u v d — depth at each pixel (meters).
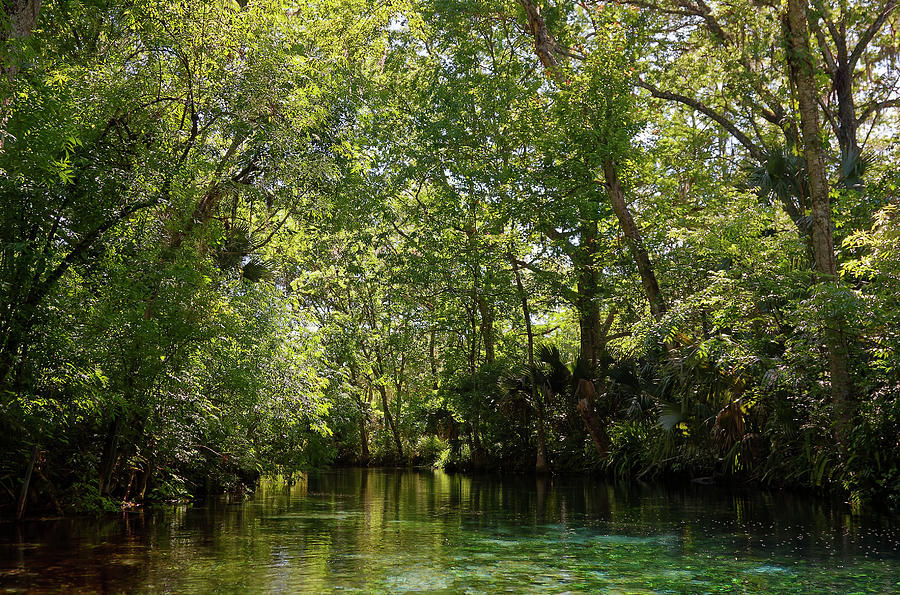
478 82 20.34
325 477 19.89
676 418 13.32
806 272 11.77
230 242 15.93
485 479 18.52
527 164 20.28
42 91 6.82
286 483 16.03
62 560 5.42
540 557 5.78
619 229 19.55
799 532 7.22
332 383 17.89
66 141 6.95
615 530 7.51
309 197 13.18
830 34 17.83
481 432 22.86
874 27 17.39
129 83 8.94
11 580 4.68
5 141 6.58
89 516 8.19
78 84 8.66
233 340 10.80
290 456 16.20
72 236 7.48
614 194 17.50
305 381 13.46
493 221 20.05
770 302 12.09
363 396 29.72
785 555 5.89
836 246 13.21
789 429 11.39
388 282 23.00
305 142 11.97
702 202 18.48
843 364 10.40
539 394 20.38
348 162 15.25
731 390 12.34
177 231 9.41
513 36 21.88
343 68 16.31
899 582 4.84
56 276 7.11
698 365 12.70
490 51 22.00
